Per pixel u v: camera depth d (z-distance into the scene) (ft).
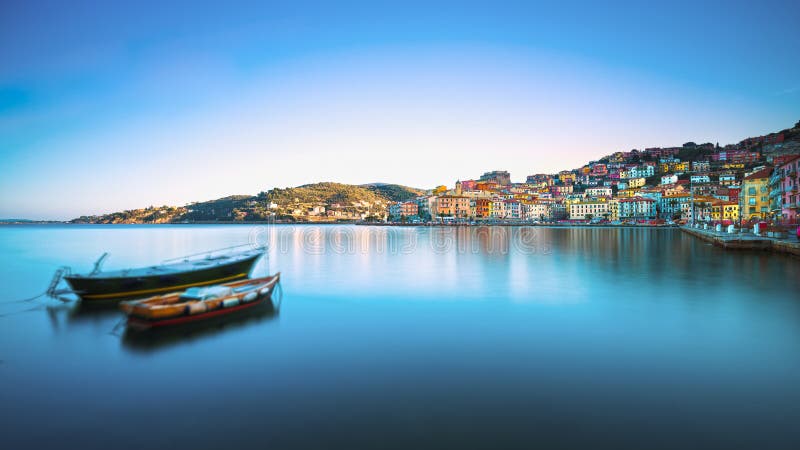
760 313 76.79
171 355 56.08
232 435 36.32
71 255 229.66
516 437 35.47
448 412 39.68
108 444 35.70
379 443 34.71
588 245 251.80
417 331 66.59
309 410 40.34
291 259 182.09
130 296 91.25
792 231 202.80
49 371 51.65
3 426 38.70
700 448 33.88
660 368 50.19
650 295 94.48
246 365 52.19
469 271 138.92
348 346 59.06
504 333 65.16
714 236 233.96
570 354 55.26
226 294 74.84
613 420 38.11
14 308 86.07
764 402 41.45
